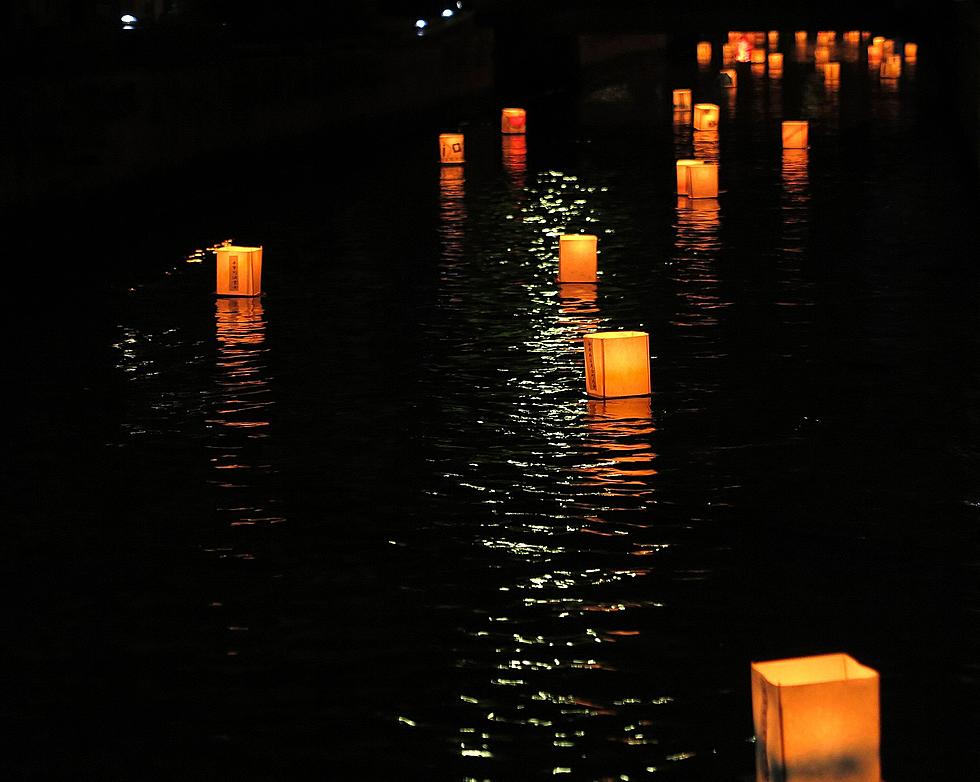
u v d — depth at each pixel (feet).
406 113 227.61
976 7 162.81
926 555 41.73
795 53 375.04
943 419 56.03
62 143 120.16
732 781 29.17
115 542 43.75
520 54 281.33
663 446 52.95
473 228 111.45
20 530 44.93
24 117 113.09
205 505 47.14
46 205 116.88
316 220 118.62
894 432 54.39
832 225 107.24
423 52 235.61
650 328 73.77
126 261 99.71
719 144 171.32
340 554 42.47
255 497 47.85
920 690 33.24
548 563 41.45
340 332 74.23
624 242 102.32
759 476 49.24
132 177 135.33
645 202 123.75
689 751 30.37
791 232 104.63
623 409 58.29
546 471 50.19
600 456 51.85
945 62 241.55
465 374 64.85
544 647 35.68
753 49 379.96
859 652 35.22
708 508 46.06
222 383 63.82
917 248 96.37
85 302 84.17
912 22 252.42
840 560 41.39
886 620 37.14
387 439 54.54
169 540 43.86
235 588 39.91
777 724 26.71
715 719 31.78
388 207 125.70
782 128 168.86
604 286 85.76
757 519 44.93
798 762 26.66
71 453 53.31
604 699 32.86
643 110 227.81
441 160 161.38
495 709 32.45
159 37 164.76
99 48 150.10
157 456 52.80
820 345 69.00
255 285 84.99
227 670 34.68
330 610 38.24
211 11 251.80
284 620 37.63
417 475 50.01
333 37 262.88
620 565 41.22
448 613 37.93
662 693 33.09
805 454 51.72
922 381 61.87
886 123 187.11
